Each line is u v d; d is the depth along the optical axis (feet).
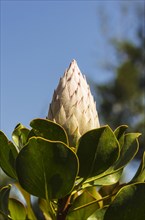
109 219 2.14
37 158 2.11
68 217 2.40
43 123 2.19
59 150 2.10
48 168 2.12
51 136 2.21
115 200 2.13
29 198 2.54
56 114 2.32
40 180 2.15
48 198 2.18
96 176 2.33
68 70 2.38
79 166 2.21
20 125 2.42
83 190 2.48
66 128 2.30
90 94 2.37
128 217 2.14
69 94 2.33
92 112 2.35
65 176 2.13
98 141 2.19
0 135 2.26
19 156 2.11
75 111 2.31
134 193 2.12
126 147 2.43
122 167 2.38
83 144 2.19
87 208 2.39
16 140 2.40
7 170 2.33
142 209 2.13
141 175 2.33
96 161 2.21
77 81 2.35
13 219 2.42
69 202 2.37
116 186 2.58
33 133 2.21
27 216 2.50
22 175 2.14
